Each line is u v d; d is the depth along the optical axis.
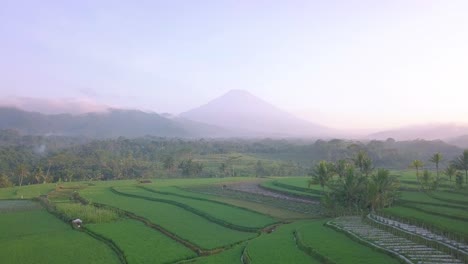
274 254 42.66
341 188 76.88
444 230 47.94
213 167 193.88
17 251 48.03
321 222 64.00
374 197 66.38
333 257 39.84
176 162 199.50
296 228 57.94
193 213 76.19
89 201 88.56
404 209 65.50
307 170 183.88
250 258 41.19
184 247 50.06
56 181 159.50
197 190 112.81
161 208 81.44
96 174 170.25
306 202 88.38
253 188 116.06
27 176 154.88
